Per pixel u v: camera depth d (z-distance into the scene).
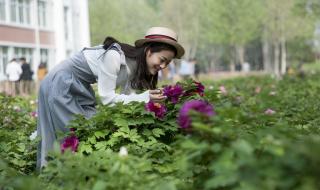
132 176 3.83
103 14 63.34
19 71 28.81
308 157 2.80
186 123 3.86
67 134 5.50
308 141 2.84
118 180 3.79
